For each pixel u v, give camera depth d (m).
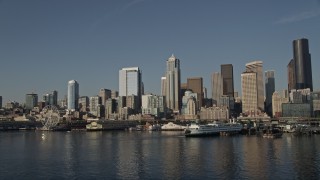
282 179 148.88
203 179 150.62
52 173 167.25
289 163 184.88
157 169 174.12
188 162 194.00
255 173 160.75
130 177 157.25
